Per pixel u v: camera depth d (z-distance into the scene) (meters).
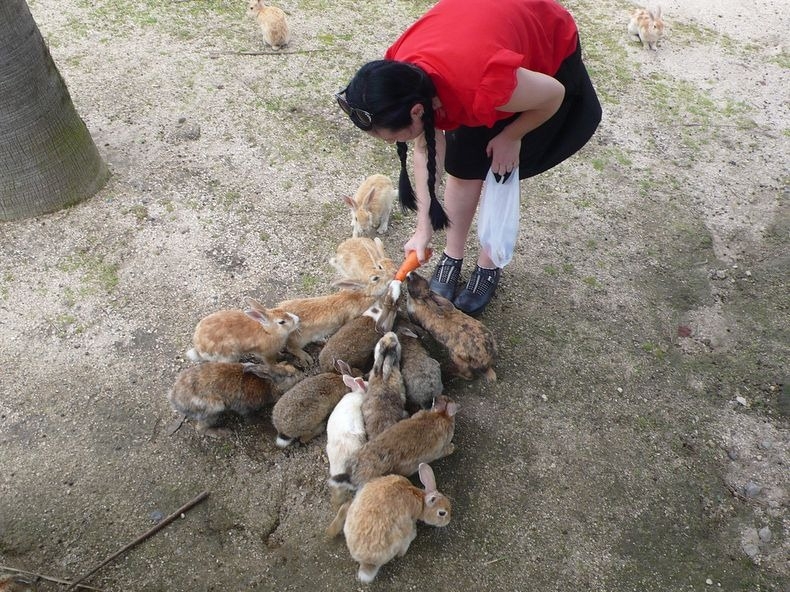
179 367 2.18
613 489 1.98
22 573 1.71
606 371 2.28
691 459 2.06
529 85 1.57
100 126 3.00
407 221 2.81
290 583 1.75
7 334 2.23
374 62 1.49
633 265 2.64
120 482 1.91
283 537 1.84
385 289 2.33
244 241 2.59
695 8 4.20
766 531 1.90
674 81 3.57
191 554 1.79
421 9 4.02
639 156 3.12
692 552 1.86
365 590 1.75
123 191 2.73
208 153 2.94
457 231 2.27
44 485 1.89
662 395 2.22
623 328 2.41
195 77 3.32
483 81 1.49
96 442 1.99
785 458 2.07
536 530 1.88
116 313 2.31
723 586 1.80
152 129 3.02
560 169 3.03
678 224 2.81
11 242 2.50
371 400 1.96
